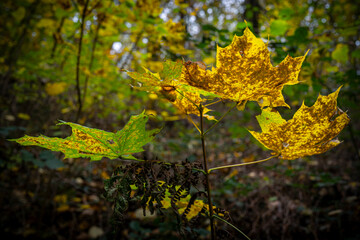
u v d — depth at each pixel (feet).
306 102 5.20
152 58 7.24
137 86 1.85
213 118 2.03
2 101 8.16
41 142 1.81
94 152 1.97
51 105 9.93
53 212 6.64
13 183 7.42
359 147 10.87
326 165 10.23
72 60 7.27
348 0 7.46
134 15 6.31
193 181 1.97
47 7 7.28
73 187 8.04
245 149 12.33
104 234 6.61
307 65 4.77
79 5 5.93
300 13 7.45
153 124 9.11
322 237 6.47
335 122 1.80
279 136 1.94
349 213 6.78
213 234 2.06
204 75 1.77
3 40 7.68
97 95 9.62
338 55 5.97
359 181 9.04
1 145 7.36
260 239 6.14
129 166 1.93
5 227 6.20
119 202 1.78
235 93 1.81
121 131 1.76
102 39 7.32
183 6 7.80
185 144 10.67
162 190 1.87
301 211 6.95
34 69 7.26
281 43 4.77
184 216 1.95
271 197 7.86
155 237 6.31
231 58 1.67
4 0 7.14
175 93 1.91
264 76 1.68
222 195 7.86
